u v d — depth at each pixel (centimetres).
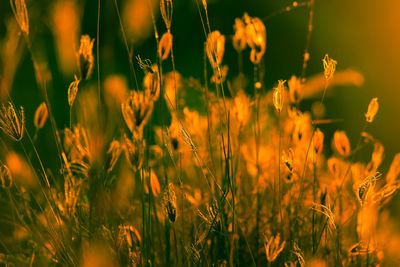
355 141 83
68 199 40
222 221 40
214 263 42
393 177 43
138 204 44
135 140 40
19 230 45
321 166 50
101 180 41
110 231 40
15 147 59
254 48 44
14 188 45
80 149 41
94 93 47
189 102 55
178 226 44
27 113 78
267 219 46
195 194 44
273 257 39
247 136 49
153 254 41
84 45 40
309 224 45
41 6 50
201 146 46
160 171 47
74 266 40
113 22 61
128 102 40
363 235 41
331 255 42
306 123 45
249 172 47
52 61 79
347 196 45
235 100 44
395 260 45
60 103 78
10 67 46
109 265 39
